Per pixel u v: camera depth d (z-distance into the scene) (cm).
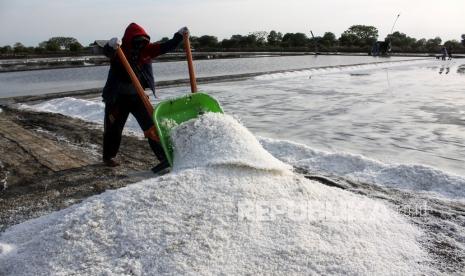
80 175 432
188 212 258
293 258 234
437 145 563
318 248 243
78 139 591
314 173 422
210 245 237
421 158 505
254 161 307
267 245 242
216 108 412
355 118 757
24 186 405
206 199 269
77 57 3173
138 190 277
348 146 566
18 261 244
